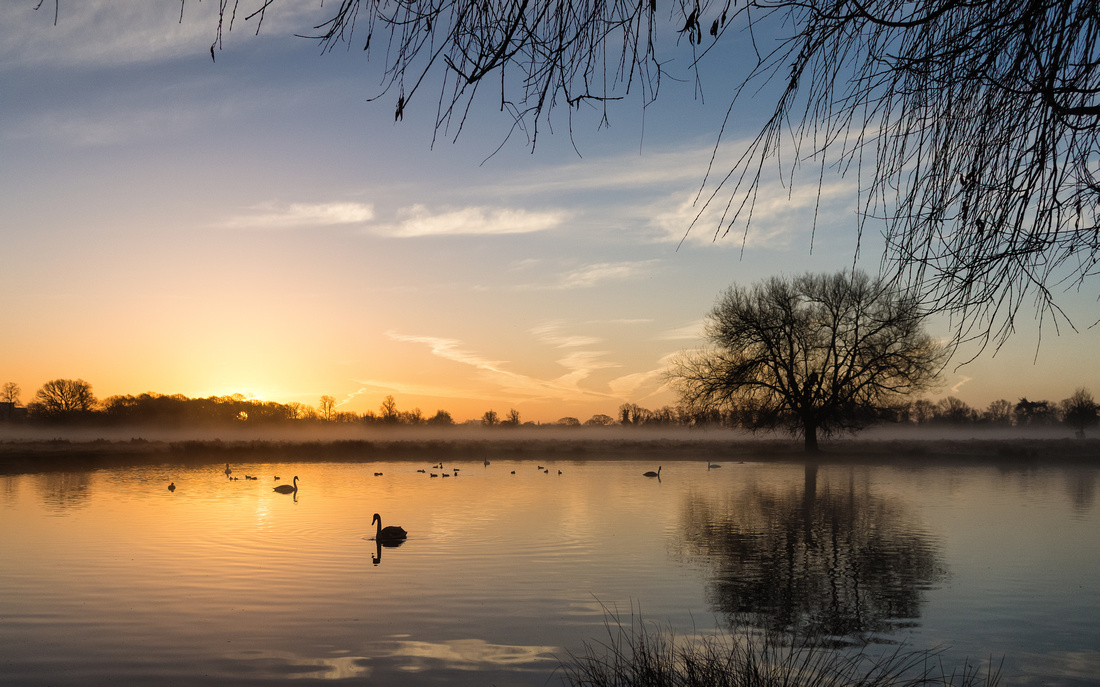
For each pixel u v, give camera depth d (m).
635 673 8.62
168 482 36.19
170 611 12.45
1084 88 2.71
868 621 12.05
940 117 3.02
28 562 16.28
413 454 61.22
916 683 9.09
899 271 3.12
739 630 11.46
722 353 52.16
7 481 35.97
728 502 28.12
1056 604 13.13
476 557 17.11
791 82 2.82
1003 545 19.00
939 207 3.05
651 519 23.52
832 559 17.09
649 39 2.71
